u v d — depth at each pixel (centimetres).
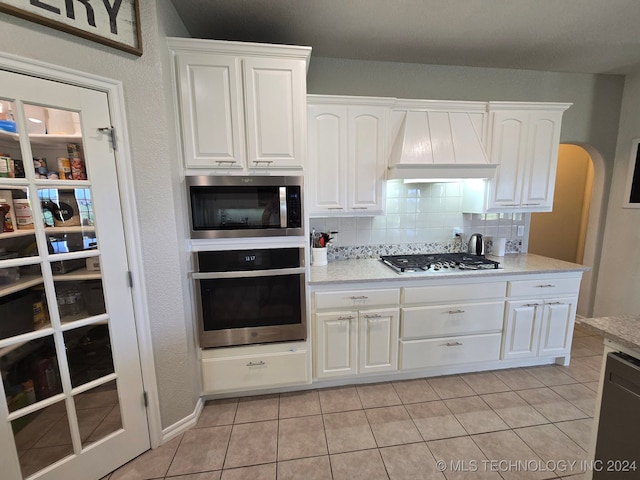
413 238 272
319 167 214
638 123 269
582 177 370
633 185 274
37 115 122
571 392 212
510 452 162
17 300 126
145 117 148
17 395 128
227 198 180
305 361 205
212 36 205
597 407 118
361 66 243
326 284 201
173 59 165
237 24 191
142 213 152
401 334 215
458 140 225
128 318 151
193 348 187
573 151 373
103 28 130
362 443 169
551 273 225
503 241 268
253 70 172
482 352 227
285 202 185
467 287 216
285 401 205
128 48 138
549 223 397
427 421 185
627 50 228
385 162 221
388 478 148
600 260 304
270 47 170
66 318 137
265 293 193
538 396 207
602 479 116
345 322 206
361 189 221
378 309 210
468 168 213
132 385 156
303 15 181
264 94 175
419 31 200
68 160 131
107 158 138
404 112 225
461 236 279
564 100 274
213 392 198
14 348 127
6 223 122
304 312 199
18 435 129
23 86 116
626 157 279
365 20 187
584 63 252
